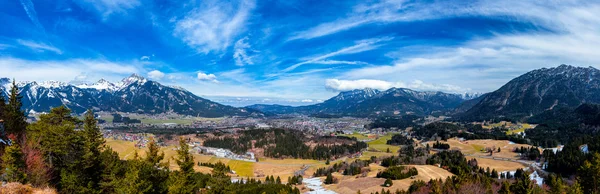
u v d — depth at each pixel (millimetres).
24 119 73250
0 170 45031
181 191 47156
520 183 65438
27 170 47969
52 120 59000
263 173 191750
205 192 53500
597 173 76062
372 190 119062
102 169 58594
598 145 170875
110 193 55156
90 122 60281
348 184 131750
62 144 53719
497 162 189625
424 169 143750
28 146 52688
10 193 37031
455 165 152375
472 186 85375
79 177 53531
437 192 88500
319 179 162250
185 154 48438
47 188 44344
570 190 72500
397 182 125188
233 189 54906
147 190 46281
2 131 59125
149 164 49031
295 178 148375
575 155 158875
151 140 52188
